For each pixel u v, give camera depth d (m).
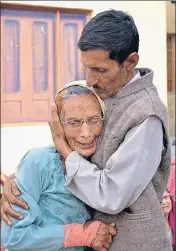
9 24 4.55
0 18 4.50
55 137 1.42
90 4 4.75
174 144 5.37
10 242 1.39
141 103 1.34
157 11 5.02
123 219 1.39
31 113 4.73
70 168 1.36
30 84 4.71
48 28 4.70
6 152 4.64
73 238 1.39
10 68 4.61
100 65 1.29
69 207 1.43
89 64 1.30
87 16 4.80
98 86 1.36
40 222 1.41
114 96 1.41
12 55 4.61
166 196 2.22
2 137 4.62
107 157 1.38
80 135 1.37
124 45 1.29
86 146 1.40
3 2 4.43
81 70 4.86
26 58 4.66
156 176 1.44
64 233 1.39
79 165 1.36
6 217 1.41
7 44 4.57
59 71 4.78
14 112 4.67
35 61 4.70
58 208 1.43
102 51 1.27
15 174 1.49
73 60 4.83
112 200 1.30
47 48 4.73
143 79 1.40
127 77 1.39
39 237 1.37
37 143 4.76
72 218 1.44
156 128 1.33
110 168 1.34
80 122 1.38
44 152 1.46
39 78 4.73
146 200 1.36
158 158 1.34
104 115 1.42
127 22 1.31
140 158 1.30
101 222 1.43
